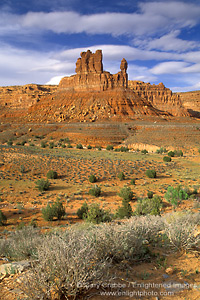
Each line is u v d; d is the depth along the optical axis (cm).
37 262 421
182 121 14225
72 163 4219
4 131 12975
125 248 453
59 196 2730
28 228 938
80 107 15512
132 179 3231
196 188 2695
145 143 8550
